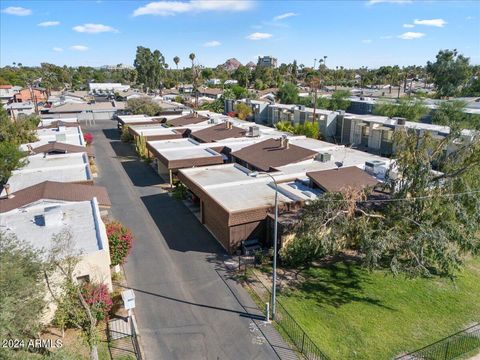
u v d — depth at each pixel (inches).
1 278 447.5
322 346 581.0
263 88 4825.3
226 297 714.8
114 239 762.2
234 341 599.2
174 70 6924.2
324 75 5393.7
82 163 1294.3
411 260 700.7
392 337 601.6
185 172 1195.3
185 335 612.4
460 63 3193.9
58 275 592.4
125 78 7475.4
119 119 2541.8
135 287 748.0
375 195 894.4
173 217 1100.5
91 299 589.0
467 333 609.6
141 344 591.2
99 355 561.9
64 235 672.4
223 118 2332.7
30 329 510.9
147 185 1409.9
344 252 884.0
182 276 788.0
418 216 737.6
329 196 779.4
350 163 1230.3
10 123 1631.4
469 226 715.4
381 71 5128.0
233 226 863.7
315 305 685.9
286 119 2544.3
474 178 740.0
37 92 4569.4
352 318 648.4
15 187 1048.2
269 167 1217.4
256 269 812.6
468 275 795.4
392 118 2012.8
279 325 635.5
